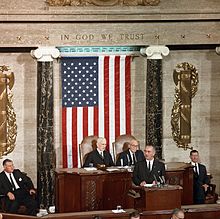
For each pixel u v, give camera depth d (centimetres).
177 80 3027
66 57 2905
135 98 2995
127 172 2673
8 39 2784
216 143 3058
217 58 3039
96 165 2781
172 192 2502
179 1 2859
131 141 2847
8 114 2919
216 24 2909
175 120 3033
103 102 2952
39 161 2838
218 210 2533
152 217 2480
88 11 2808
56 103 2942
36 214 2709
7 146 2923
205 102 3050
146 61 2947
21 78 2923
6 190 2655
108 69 2947
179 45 2938
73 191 2677
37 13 2777
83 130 2941
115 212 2470
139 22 2866
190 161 3044
